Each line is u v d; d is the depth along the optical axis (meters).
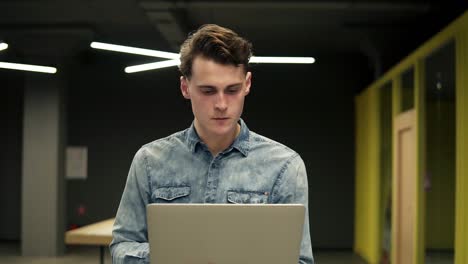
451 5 5.70
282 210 1.19
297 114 8.84
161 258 1.21
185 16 6.44
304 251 1.31
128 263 1.31
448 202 4.37
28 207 7.61
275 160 1.39
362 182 8.05
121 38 7.73
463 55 3.93
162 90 8.98
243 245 1.19
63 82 7.73
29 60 7.57
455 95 4.14
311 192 8.78
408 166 5.50
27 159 7.62
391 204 6.32
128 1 6.00
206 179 1.39
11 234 9.16
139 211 1.41
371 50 7.42
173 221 1.19
